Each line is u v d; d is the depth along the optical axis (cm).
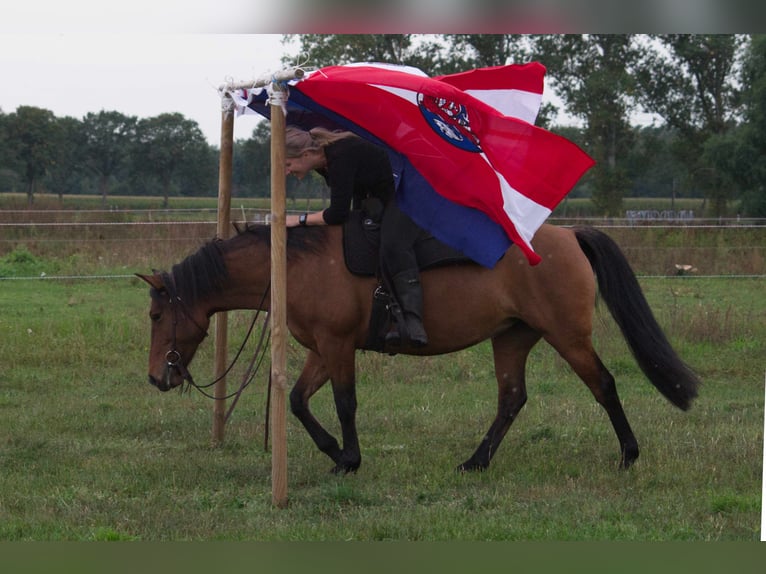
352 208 662
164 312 630
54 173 4147
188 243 1770
